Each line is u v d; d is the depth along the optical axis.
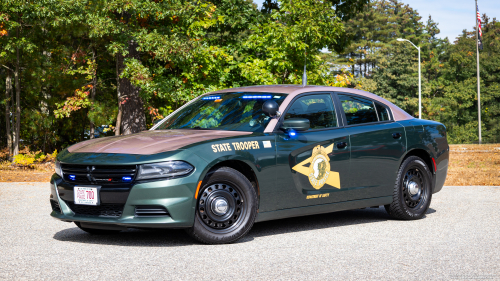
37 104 19.20
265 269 4.17
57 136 20.27
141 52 15.93
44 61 17.06
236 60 16.41
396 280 3.89
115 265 4.27
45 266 4.22
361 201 6.21
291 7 14.35
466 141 73.88
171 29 15.06
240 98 6.11
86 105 17.06
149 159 4.75
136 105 16.03
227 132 5.47
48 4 14.27
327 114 6.06
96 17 13.70
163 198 4.71
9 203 8.33
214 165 5.05
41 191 10.01
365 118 6.44
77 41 17.98
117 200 4.76
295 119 5.41
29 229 6.04
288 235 5.67
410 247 5.07
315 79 14.98
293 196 5.55
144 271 4.08
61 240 5.37
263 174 5.29
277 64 14.49
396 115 6.80
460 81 77.62
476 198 8.89
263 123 5.57
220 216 5.05
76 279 3.84
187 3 14.27
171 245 5.09
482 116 76.31
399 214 6.62
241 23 17.97
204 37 16.50
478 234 5.77
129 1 13.45
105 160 4.83
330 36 14.80
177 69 15.57
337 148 5.93
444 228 6.15
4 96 18.84
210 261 4.42
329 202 5.89
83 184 4.93
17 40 15.92
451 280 3.90
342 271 4.14
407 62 76.62
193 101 6.61
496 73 76.38
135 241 5.29
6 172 14.79
